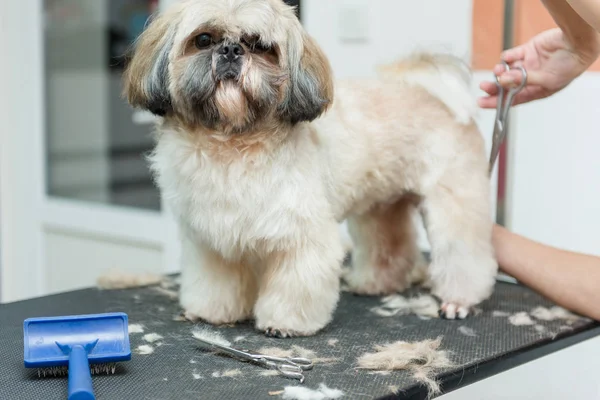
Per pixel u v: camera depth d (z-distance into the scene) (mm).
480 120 3041
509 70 2426
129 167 4680
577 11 1939
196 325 2107
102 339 1684
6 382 1610
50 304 2330
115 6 4672
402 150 2312
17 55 5113
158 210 4547
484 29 3072
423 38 3318
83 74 4875
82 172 4969
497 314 2275
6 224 5262
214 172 1935
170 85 1936
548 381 2371
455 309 2234
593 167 3000
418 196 2418
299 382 1617
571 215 3076
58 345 1650
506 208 3035
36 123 5125
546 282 2285
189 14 1901
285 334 2004
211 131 1927
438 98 2363
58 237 5141
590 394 2600
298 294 1993
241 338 1995
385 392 1549
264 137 1924
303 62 1949
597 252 3018
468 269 2270
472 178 2326
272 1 1942
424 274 2725
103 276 2588
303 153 1981
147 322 2131
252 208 1938
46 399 1515
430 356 1762
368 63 3500
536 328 2115
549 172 3113
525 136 3148
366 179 2299
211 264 2137
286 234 1957
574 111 3021
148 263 4617
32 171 5188
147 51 1993
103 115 4797
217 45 1882
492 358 1825
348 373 1683
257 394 1540
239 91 1856
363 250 2607
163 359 1781
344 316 2250
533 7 2906
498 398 2139
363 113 2271
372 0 3463
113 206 4809
